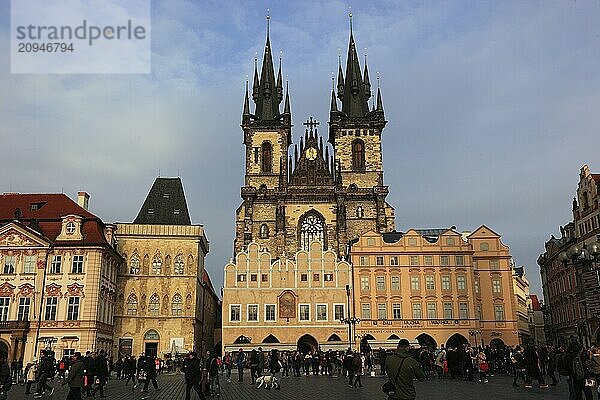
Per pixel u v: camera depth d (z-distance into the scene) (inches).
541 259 5039.4
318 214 5012.3
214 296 5826.8
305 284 4104.3
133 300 3978.8
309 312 4062.5
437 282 4138.8
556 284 4574.3
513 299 4224.9
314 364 2800.2
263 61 5861.2
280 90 5925.2
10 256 3521.2
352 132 5438.0
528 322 6742.1
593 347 1120.2
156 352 3914.9
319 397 1515.7
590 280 1505.9
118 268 3996.1
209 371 1615.4
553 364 1769.2
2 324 3319.4
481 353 2068.2
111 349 3833.7
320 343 3892.7
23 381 2415.1
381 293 4104.3
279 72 5954.7
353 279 4119.1
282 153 5408.5
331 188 5068.9
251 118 5561.0
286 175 5290.4
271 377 1859.0
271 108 5654.5
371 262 4156.0
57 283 3489.2
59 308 3457.2
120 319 3929.6
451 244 4200.3
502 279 4259.4
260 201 5083.7
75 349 3385.8
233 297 4057.6
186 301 4008.4
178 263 4072.3
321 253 4170.8
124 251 4045.3
